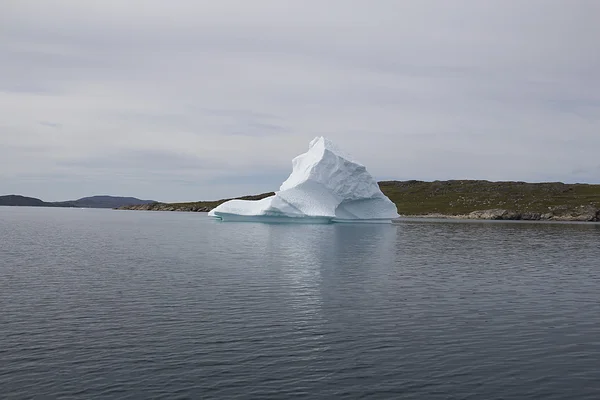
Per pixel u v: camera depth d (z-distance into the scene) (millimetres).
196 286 28500
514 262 42094
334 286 29156
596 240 66500
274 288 28219
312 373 15344
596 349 17953
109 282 29625
